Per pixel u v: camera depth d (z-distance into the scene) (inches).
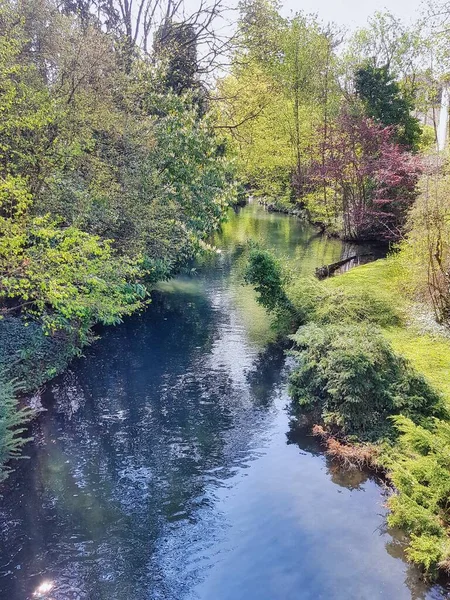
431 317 443.2
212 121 670.5
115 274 359.9
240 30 684.7
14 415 261.9
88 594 185.8
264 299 473.4
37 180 358.9
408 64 1123.3
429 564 185.6
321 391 316.8
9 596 184.2
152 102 527.2
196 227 519.5
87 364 400.8
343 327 353.1
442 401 281.0
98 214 399.2
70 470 265.7
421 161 603.2
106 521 226.1
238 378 385.4
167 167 501.0
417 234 466.0
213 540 213.0
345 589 184.4
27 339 349.7
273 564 198.2
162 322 508.4
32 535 216.4
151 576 193.6
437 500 204.1
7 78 346.3
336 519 224.1
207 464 272.4
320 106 1144.2
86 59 404.2
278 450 285.6
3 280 267.4
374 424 280.2
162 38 703.1
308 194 1138.7
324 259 769.6
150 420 320.2
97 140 430.6
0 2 347.9
